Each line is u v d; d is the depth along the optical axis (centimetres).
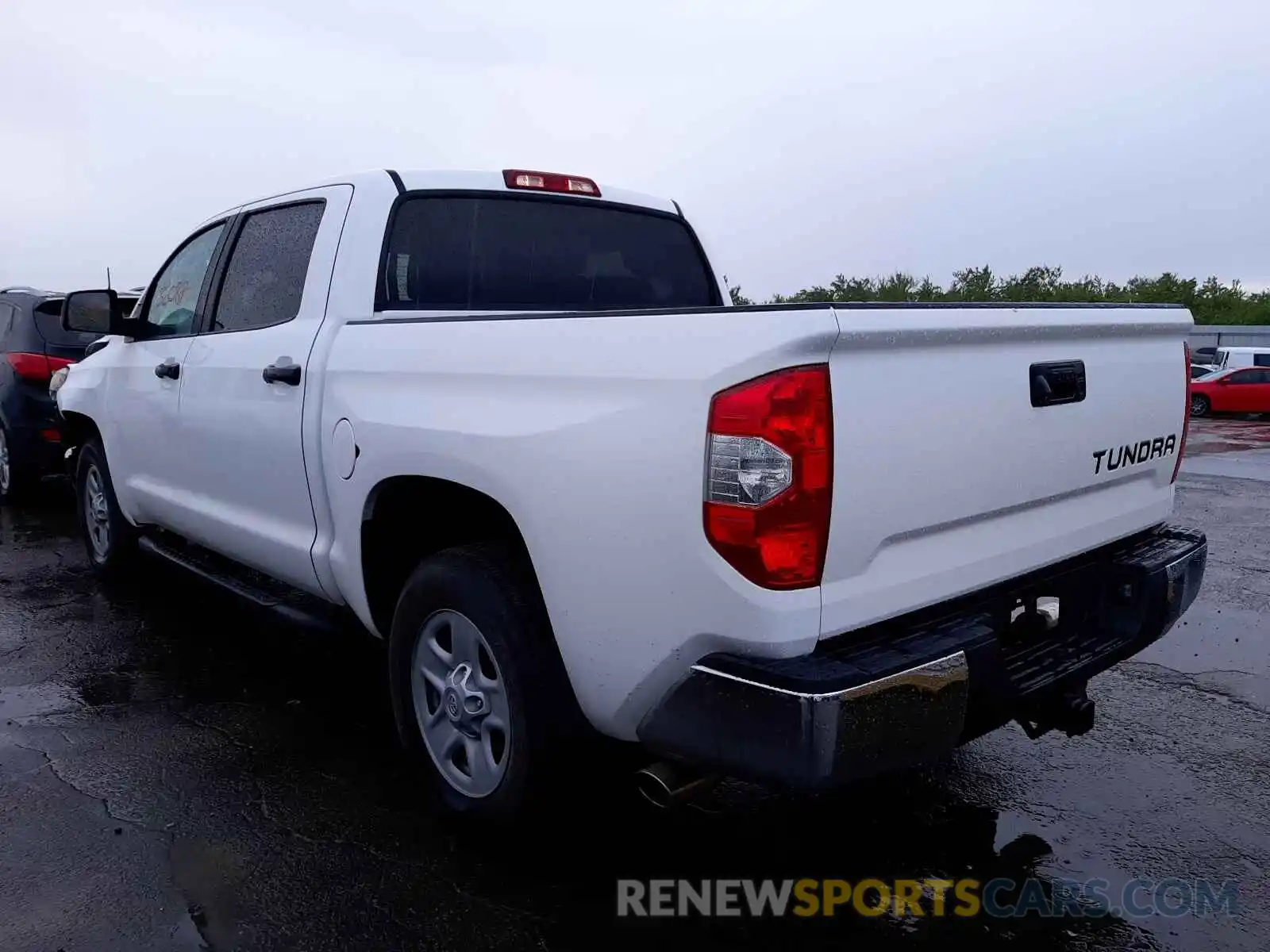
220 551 455
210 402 426
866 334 231
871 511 239
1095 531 316
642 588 245
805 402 225
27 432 813
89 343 823
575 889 292
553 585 265
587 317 264
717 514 229
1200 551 341
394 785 353
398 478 319
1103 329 301
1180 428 351
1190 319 348
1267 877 301
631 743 291
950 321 250
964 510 263
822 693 220
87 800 340
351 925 272
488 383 287
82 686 443
